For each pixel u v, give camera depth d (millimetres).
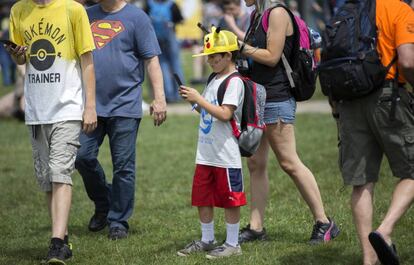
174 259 12258
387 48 10656
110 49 13867
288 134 12852
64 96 12156
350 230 13633
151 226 14930
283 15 12484
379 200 15906
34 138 12492
